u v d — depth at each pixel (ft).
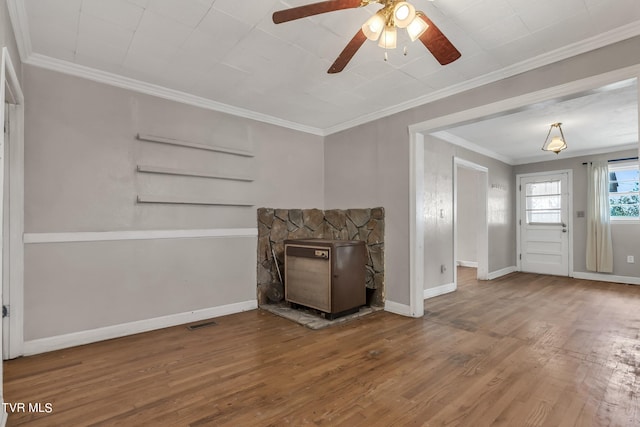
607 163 18.61
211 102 11.72
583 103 11.82
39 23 7.16
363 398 6.40
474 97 10.17
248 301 12.67
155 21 7.14
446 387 6.82
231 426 5.55
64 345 8.89
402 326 10.72
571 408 6.07
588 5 6.56
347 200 14.32
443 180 16.02
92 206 9.43
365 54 8.50
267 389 6.73
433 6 6.56
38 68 8.68
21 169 8.31
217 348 8.87
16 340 8.21
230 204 12.17
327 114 13.23
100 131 9.60
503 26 7.25
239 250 12.50
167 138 10.75
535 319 11.48
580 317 11.70
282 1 6.51
